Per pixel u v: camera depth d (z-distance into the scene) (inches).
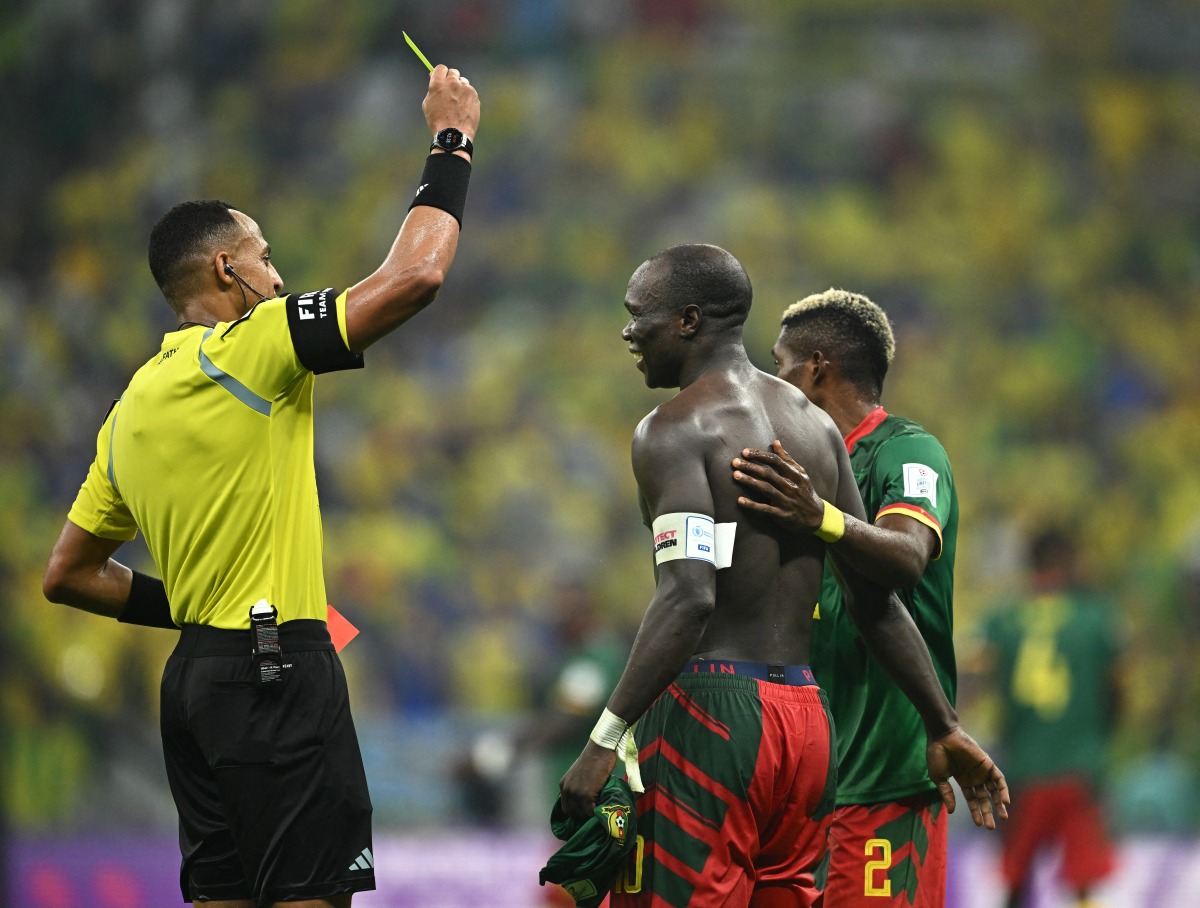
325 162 2933.1
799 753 452.1
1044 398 2726.4
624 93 3117.6
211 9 2982.3
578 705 1064.8
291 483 438.9
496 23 3157.0
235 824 430.3
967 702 1283.2
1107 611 1160.8
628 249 2903.5
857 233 2979.8
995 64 3282.5
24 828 1407.5
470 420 2508.6
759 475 443.2
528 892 1235.9
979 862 1221.7
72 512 480.7
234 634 431.8
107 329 2490.2
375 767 1397.6
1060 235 3048.7
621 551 2373.3
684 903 442.9
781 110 3144.7
